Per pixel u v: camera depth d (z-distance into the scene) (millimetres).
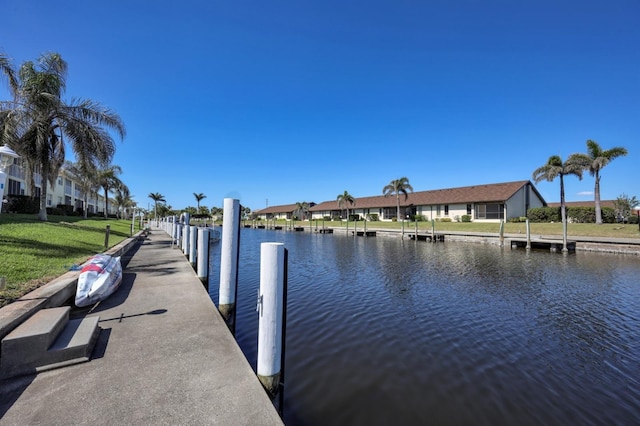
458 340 6434
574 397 4434
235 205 5676
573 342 6391
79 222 19844
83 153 14914
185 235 11773
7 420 2309
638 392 4582
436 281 12148
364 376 4883
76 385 2801
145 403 2578
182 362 3320
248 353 5352
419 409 4059
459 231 31859
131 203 62438
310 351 5805
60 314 3635
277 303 3346
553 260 17641
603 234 23672
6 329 3250
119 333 4066
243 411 2521
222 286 5566
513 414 4008
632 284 11656
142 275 7754
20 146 13508
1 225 10242
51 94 13672
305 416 3842
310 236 39750
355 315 7992
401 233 34094
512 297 9828
